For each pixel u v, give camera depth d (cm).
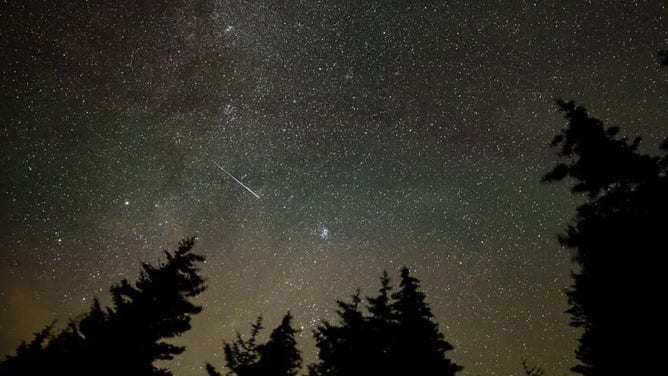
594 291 904
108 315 1016
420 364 1035
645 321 820
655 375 798
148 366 989
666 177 823
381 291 1167
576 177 885
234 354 1138
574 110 905
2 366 938
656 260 808
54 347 977
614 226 848
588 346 968
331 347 1117
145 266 1071
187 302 1043
